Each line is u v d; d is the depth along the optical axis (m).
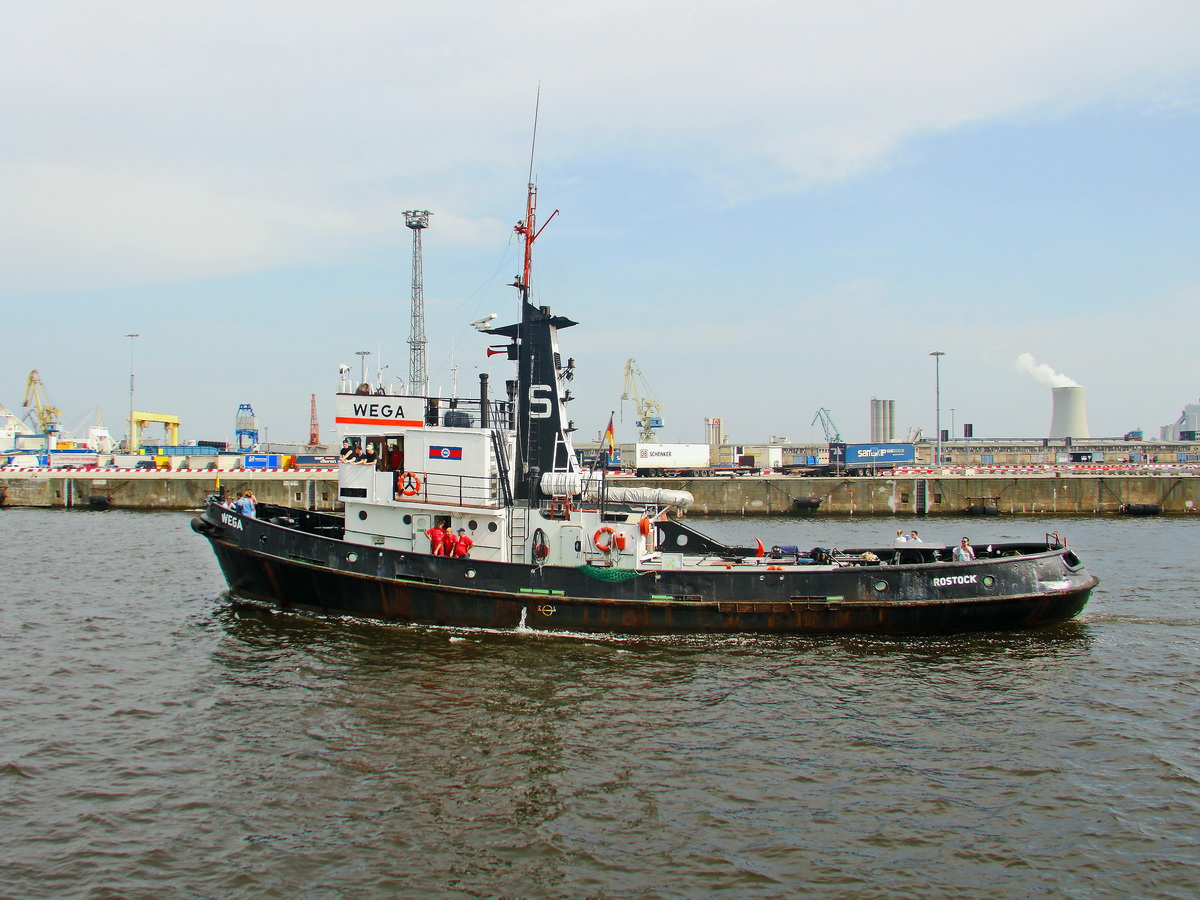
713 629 21.42
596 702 16.75
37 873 10.43
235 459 78.94
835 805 12.60
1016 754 14.52
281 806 12.30
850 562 23.42
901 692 17.61
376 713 16.02
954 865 10.99
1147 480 68.50
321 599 22.45
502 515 22.42
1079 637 22.00
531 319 23.34
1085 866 10.98
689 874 10.69
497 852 11.16
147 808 12.17
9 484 67.81
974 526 57.38
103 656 19.62
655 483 69.00
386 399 22.62
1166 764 14.11
